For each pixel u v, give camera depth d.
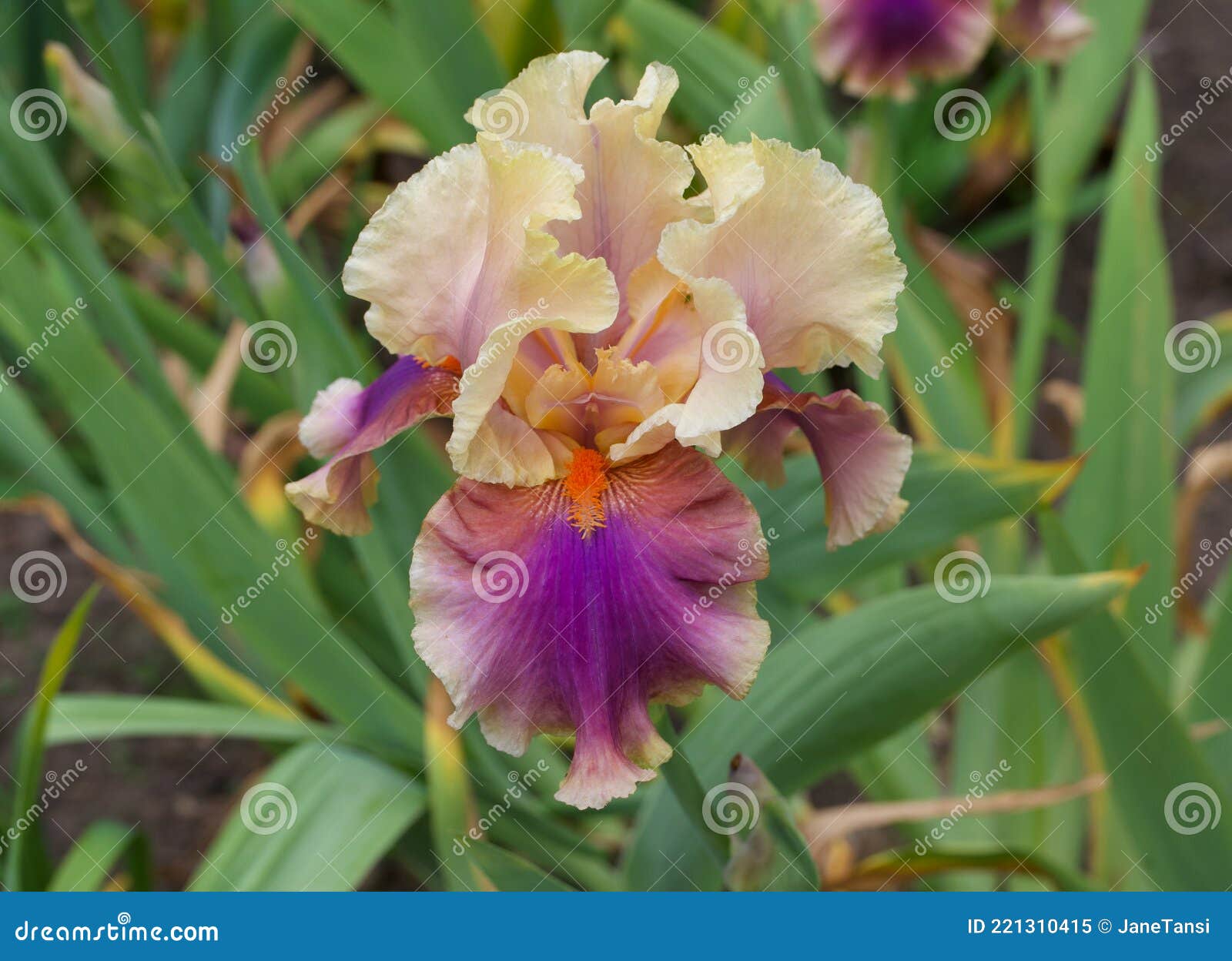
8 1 0.90
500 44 0.77
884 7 0.81
